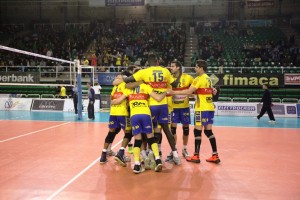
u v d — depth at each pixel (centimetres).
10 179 529
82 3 3241
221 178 543
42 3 3269
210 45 2641
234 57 2473
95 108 1881
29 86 2297
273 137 992
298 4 2925
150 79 578
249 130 1156
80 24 3178
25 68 2502
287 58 2375
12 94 2214
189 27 3028
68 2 3244
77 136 973
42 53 2661
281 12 2977
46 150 760
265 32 2775
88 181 520
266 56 2438
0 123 1306
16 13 3300
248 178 545
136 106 577
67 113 1772
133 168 588
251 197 454
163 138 939
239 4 3027
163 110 604
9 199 439
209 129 652
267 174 571
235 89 2125
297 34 2808
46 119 1474
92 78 1909
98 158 682
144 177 545
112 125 632
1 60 2653
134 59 2552
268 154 738
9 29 3155
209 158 664
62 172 572
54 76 2414
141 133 588
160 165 567
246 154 737
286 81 2012
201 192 471
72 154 718
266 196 458
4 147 795
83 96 2088
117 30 2961
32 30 3175
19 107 1967
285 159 688
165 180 529
